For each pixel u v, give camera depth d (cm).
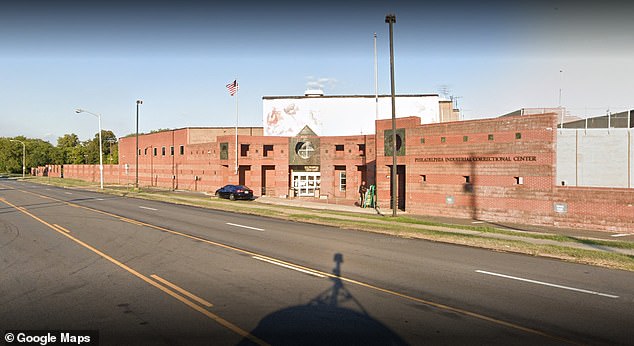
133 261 1331
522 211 2430
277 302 926
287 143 4516
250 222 2328
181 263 1304
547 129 2339
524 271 1219
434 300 942
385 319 822
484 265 1295
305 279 1117
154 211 2888
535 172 2381
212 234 1880
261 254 1442
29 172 14475
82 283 1079
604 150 3142
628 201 2112
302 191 4572
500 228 2239
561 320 819
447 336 738
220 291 1007
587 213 2220
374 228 2028
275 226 2170
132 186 6494
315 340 721
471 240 1686
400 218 2411
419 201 2912
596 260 1330
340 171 4325
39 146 14225
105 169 8412
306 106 5291
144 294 984
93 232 1928
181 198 4028
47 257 1392
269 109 5353
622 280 1122
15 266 1267
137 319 821
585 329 772
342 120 5266
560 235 1884
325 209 3161
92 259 1361
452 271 1212
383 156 3269
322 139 4409
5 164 13612
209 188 5022
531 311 869
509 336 739
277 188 4516
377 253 1473
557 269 1248
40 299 947
